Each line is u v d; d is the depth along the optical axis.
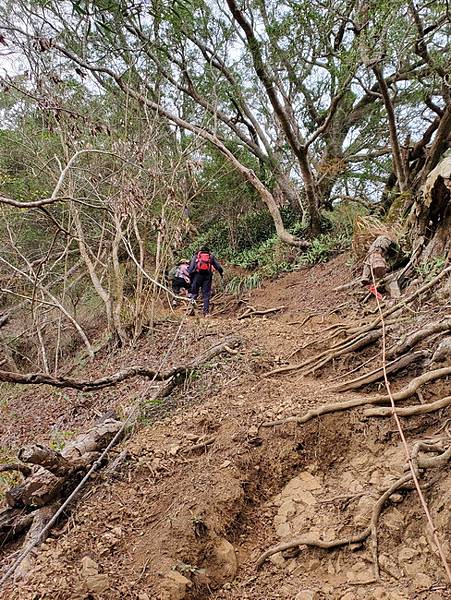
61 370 8.34
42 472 3.07
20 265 8.98
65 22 5.04
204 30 9.97
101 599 2.18
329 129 12.79
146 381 5.52
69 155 6.74
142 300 7.80
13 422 6.62
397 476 2.62
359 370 4.00
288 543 2.45
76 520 2.80
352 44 8.22
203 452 3.26
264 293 9.88
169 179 7.38
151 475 3.09
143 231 8.03
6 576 2.42
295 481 2.91
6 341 9.84
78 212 7.50
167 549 2.42
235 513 2.68
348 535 2.42
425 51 8.08
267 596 2.25
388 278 6.11
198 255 9.05
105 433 3.58
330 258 10.07
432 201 5.72
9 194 8.39
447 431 2.80
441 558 2.05
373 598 2.09
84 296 10.74
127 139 6.48
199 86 11.05
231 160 10.89
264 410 3.49
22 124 7.97
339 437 3.05
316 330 5.69
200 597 2.29
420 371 3.53
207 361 4.94
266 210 14.44
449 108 8.21
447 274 4.84
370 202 12.37
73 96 6.12
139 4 4.25
